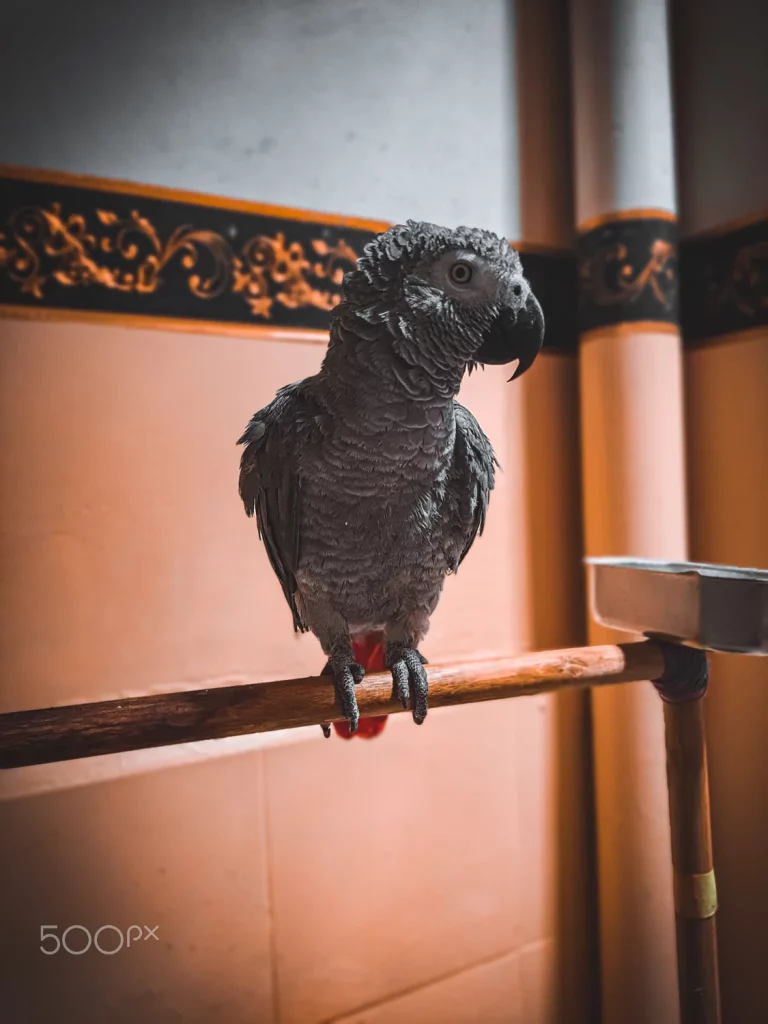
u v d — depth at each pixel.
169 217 1.08
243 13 1.13
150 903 1.09
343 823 1.22
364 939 1.24
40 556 1.02
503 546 1.36
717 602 0.76
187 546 1.11
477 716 1.34
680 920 0.88
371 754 1.24
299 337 1.18
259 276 1.15
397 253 0.75
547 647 1.40
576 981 1.43
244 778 1.15
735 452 1.34
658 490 1.32
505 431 1.36
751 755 1.33
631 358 1.32
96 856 1.06
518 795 1.38
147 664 1.08
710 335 1.39
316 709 0.77
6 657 1.00
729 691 1.37
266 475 0.82
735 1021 1.36
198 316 1.11
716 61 1.36
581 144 1.37
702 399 1.41
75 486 1.04
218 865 1.13
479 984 1.34
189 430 1.11
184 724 0.71
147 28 1.07
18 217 1.00
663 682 0.87
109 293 1.05
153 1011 1.09
